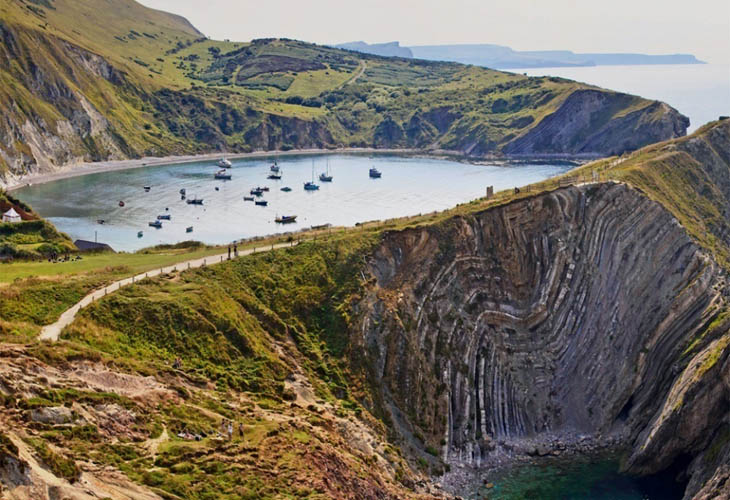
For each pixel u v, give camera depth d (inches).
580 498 3184.1
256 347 3206.2
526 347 4084.6
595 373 4035.4
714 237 4852.4
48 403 2037.4
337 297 3730.3
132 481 1903.3
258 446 2362.2
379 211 7746.1
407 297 3887.8
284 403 2955.2
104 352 2679.6
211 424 2448.3
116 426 2154.3
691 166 5585.6
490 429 3735.2
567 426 3875.5
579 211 4446.4
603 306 4200.3
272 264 3801.7
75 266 3678.6
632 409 3873.0
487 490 3248.0
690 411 3314.5
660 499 3189.0
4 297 2883.9
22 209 5826.8
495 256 4284.0
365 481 2596.0
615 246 4330.7
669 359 3900.1
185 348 2992.1
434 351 3786.9
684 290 4037.9
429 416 3555.6
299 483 2220.7
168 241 6501.0
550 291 4222.4
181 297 3216.0
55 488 1659.7
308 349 3462.1
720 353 3353.8
